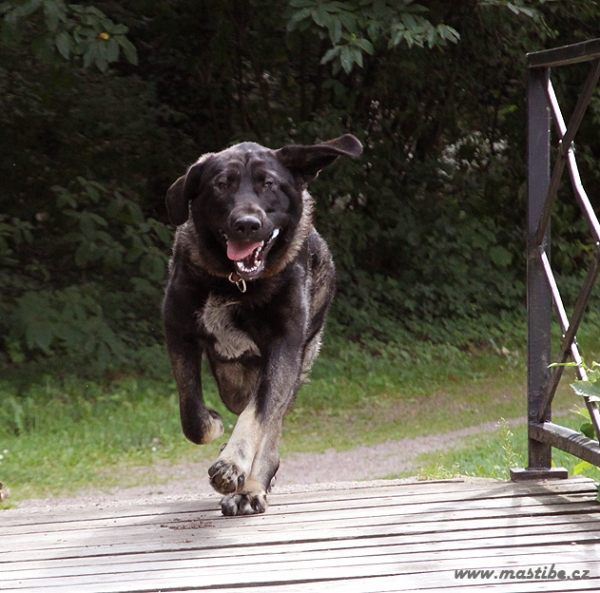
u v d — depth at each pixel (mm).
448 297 17000
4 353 13086
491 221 17969
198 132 16656
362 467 9391
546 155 4977
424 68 16688
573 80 17547
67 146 14539
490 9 14289
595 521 4027
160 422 11219
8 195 14273
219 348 5504
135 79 15125
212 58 15398
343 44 11289
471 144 18422
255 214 4949
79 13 10648
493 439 9711
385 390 13328
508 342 16219
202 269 5266
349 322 16109
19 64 13656
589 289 4438
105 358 11875
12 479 8883
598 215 19328
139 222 12844
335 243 16016
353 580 3314
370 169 17172
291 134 16344
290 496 5148
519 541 3762
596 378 4543
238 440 4848
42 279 13859
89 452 9984
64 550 3969
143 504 5215
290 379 5273
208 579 3393
